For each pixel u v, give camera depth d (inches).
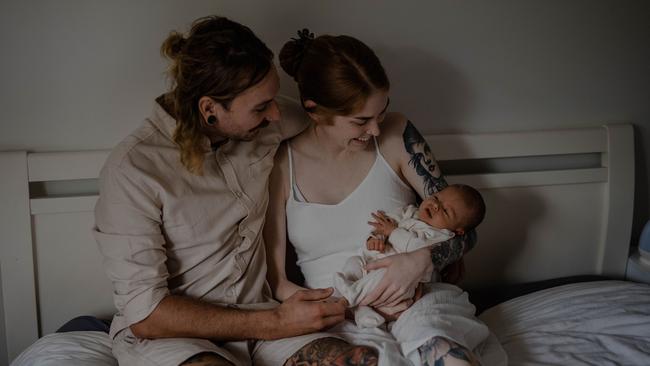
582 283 71.7
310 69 55.0
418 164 62.9
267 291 60.9
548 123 78.6
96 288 66.1
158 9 63.9
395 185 62.9
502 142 74.2
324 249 62.1
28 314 63.9
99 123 65.0
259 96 50.1
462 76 74.5
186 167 51.9
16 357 64.1
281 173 62.1
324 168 62.2
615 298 66.8
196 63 48.7
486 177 74.3
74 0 61.7
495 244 77.4
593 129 77.2
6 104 62.1
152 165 51.2
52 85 62.9
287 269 69.7
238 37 49.2
